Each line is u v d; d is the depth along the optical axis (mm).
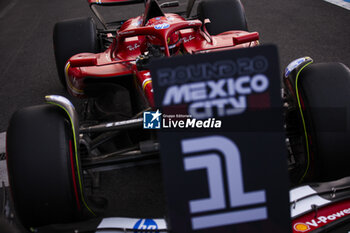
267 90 2689
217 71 2658
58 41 8250
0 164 7355
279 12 14078
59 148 4289
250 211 2824
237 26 8492
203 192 2779
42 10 19047
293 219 4035
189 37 6926
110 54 6703
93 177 6418
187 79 2658
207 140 2723
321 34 11602
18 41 14852
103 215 5746
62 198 4211
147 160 5172
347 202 4309
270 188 2795
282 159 2756
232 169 2762
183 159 2742
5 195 5020
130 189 6328
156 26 5719
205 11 8562
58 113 4594
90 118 8102
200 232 2834
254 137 2730
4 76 11695
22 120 4480
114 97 9125
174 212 2781
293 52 10578
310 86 4449
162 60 2625
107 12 16922
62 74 8414
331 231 3986
